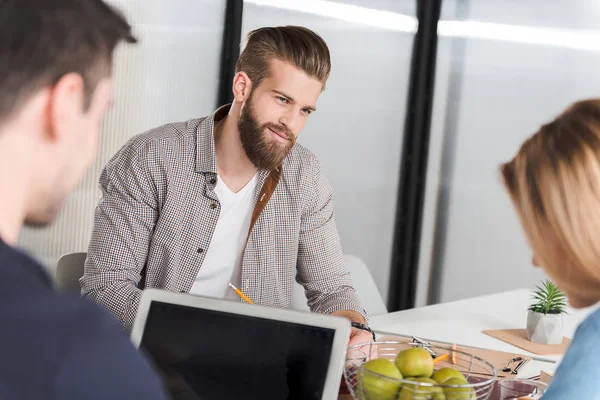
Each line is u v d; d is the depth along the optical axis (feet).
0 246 1.97
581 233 3.35
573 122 3.48
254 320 4.10
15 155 2.09
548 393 3.40
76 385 1.84
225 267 6.93
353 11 13.85
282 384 4.00
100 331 1.94
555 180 3.41
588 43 13.67
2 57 2.04
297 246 7.18
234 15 11.91
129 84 10.84
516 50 14.32
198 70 11.64
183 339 4.14
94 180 10.71
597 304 3.57
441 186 15.08
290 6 12.79
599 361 3.34
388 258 15.28
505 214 14.43
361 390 4.17
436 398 4.01
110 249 6.46
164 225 6.65
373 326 7.23
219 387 4.06
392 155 15.03
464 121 14.83
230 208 6.86
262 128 6.50
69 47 2.11
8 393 1.82
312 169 7.25
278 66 6.40
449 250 15.02
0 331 1.86
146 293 4.24
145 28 10.90
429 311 8.00
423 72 15.07
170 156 6.66
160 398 1.99
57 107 2.13
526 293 9.26
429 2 14.93
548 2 13.99
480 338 6.93
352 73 14.07
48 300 1.94
